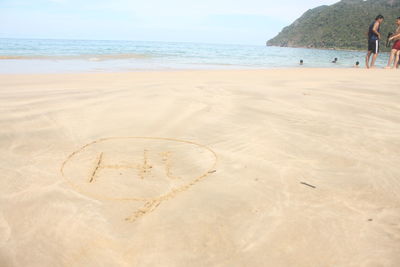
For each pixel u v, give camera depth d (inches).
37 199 67.7
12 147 95.8
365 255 52.7
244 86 218.1
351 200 70.0
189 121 126.2
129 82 226.4
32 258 50.5
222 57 811.4
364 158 93.0
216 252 52.5
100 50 940.6
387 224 61.5
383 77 298.5
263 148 99.1
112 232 56.9
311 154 95.4
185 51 1125.7
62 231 57.1
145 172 81.9
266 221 61.4
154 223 59.9
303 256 52.1
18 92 175.6
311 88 216.7
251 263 50.2
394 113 147.3
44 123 119.3
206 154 94.1
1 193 69.7
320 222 61.5
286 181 78.0
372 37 431.8
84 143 101.3
